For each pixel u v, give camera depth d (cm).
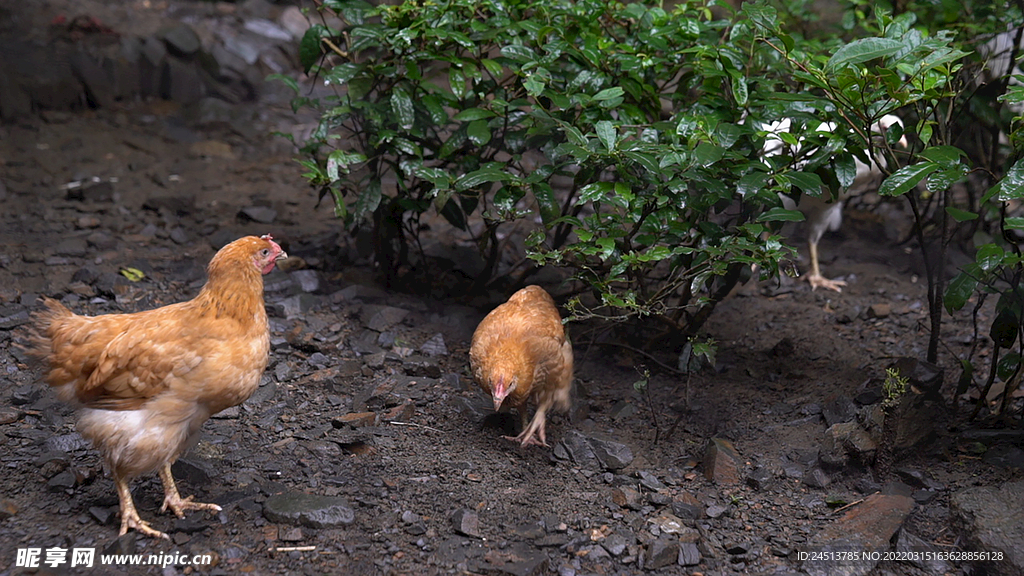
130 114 991
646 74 531
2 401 444
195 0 1270
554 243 579
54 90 960
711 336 592
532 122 508
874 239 778
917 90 398
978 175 695
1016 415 477
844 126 456
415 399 484
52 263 618
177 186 816
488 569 336
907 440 436
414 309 600
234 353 342
